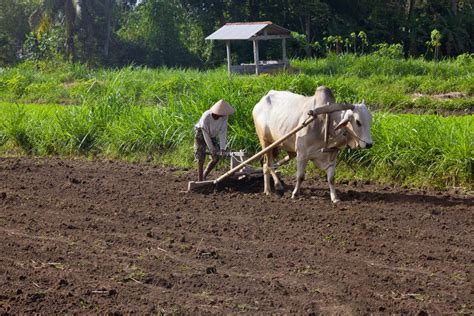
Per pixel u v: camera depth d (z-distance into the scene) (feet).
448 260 26.55
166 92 74.13
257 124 37.42
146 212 34.35
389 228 30.50
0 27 166.30
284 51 103.91
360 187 39.17
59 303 23.30
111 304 23.21
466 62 95.50
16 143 54.24
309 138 34.50
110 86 57.31
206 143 37.50
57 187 40.32
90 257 27.78
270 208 34.27
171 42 158.30
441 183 38.47
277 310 22.49
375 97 71.67
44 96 89.25
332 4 160.15
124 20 177.99
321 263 26.43
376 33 154.40
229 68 103.55
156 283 24.93
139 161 48.80
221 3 165.07
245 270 25.98
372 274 25.11
